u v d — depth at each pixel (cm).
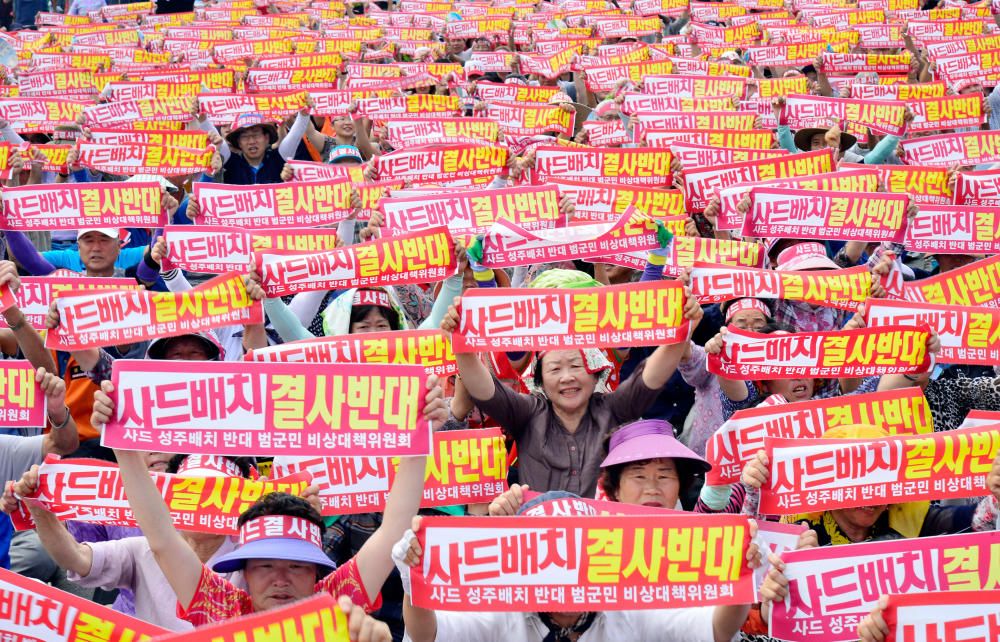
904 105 2881
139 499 1159
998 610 997
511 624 1159
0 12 6750
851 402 1446
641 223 1888
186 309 1702
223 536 1406
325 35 5084
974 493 1261
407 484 1195
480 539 1098
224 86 3809
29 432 2041
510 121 3114
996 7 4728
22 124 3300
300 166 2669
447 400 1753
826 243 2588
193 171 2800
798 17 5166
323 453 1185
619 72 3731
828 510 1280
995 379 1722
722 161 2628
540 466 1530
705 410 1750
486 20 4856
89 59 4531
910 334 1579
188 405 1179
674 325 1525
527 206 2156
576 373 1531
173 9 6309
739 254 2102
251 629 971
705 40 4556
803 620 1104
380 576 1166
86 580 1300
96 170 2945
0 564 1647
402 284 1856
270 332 2120
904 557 1098
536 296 1525
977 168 3014
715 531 1102
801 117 2947
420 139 2942
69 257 2436
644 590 1095
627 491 1325
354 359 1645
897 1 5200
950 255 2156
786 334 1586
